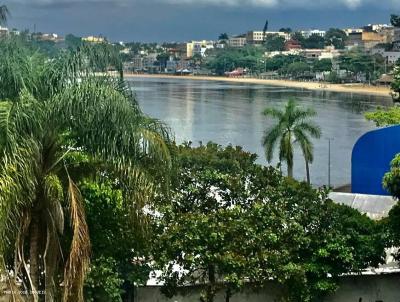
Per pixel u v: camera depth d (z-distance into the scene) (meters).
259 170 27.52
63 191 18.14
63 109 17.16
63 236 19.52
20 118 16.75
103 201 22.09
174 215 23.95
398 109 65.88
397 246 26.42
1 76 17.92
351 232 25.81
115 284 22.62
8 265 19.38
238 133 137.25
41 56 18.30
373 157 48.03
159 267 23.77
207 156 28.12
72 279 17.34
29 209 17.83
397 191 27.73
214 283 24.58
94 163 18.16
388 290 27.22
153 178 18.30
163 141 18.38
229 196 26.06
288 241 24.84
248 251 24.05
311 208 25.89
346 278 26.98
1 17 18.52
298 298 25.28
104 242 22.52
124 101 17.58
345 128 144.62
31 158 16.86
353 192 48.50
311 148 70.88
